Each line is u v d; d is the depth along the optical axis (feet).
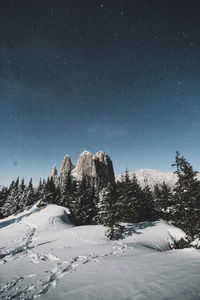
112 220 87.25
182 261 33.30
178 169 90.07
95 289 25.45
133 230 101.65
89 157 510.17
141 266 32.94
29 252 57.67
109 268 33.91
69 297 23.97
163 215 158.20
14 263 44.32
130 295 22.75
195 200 82.89
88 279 29.58
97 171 483.10
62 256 47.73
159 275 27.63
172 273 27.76
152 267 31.68
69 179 210.18
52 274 33.88
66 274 33.22
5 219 185.06
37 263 42.96
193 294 20.97
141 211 152.15
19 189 233.35
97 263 37.96
